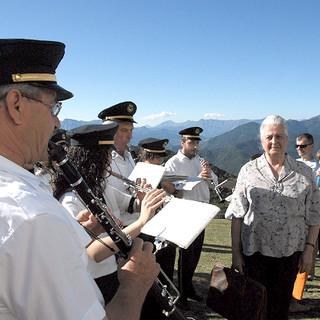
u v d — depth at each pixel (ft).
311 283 16.71
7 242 2.76
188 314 12.96
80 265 3.14
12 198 2.93
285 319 9.96
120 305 4.02
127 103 11.37
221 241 25.95
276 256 9.73
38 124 3.61
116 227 5.23
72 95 4.09
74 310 2.85
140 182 9.62
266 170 10.04
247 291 9.11
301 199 9.74
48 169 6.40
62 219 3.14
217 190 15.76
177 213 6.17
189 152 17.74
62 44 3.84
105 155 7.61
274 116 9.98
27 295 2.76
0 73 3.35
